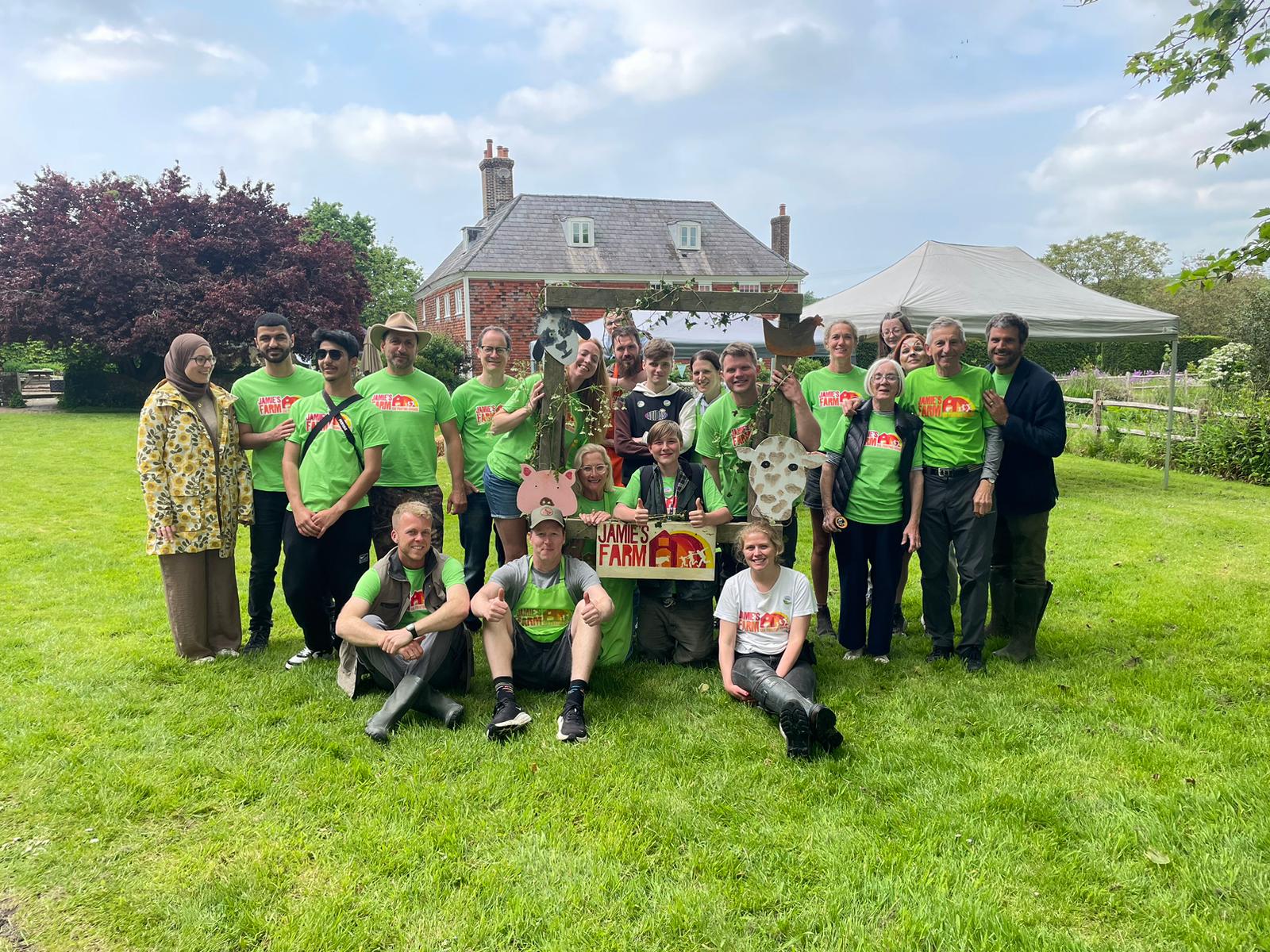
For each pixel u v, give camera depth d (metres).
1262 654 4.68
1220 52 3.75
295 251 23.77
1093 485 11.32
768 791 3.18
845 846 2.81
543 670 4.05
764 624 4.00
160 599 5.65
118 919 2.46
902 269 11.80
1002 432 4.37
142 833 2.90
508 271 28.03
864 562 4.59
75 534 7.72
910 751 3.51
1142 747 3.52
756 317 4.39
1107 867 2.71
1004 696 4.09
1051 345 26.22
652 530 4.27
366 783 3.24
